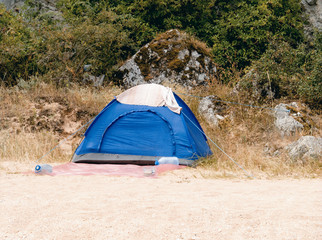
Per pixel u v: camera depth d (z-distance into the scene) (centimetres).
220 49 1355
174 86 1134
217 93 1099
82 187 512
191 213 358
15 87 1103
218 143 861
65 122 966
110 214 354
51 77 1162
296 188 529
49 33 1235
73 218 338
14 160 759
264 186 546
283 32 1370
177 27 1419
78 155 768
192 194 468
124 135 770
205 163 744
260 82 1052
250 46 1357
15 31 1274
